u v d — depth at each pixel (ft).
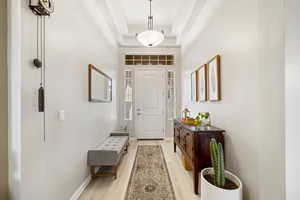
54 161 5.78
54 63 5.82
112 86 14.42
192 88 13.38
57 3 6.00
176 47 17.76
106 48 12.41
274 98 3.99
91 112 9.28
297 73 3.74
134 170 9.96
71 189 6.89
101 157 8.61
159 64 17.97
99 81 10.32
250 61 5.84
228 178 6.42
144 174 9.42
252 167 5.75
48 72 5.49
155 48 17.76
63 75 6.40
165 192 7.61
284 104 3.72
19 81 4.37
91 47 9.32
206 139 7.46
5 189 4.32
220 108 8.32
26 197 4.53
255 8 5.53
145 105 17.92
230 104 7.29
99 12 10.52
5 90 4.33
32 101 4.77
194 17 11.81
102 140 11.32
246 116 6.10
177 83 17.78
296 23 3.71
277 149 3.92
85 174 8.27
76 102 7.46
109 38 13.26
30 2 4.58
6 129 4.35
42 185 5.16
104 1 9.95
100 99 10.48
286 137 3.71
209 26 9.78
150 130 17.87
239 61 6.56
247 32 6.01
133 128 17.78
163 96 17.93
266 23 4.19
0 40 4.22
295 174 3.71
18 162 4.33
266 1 4.18
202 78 10.84
